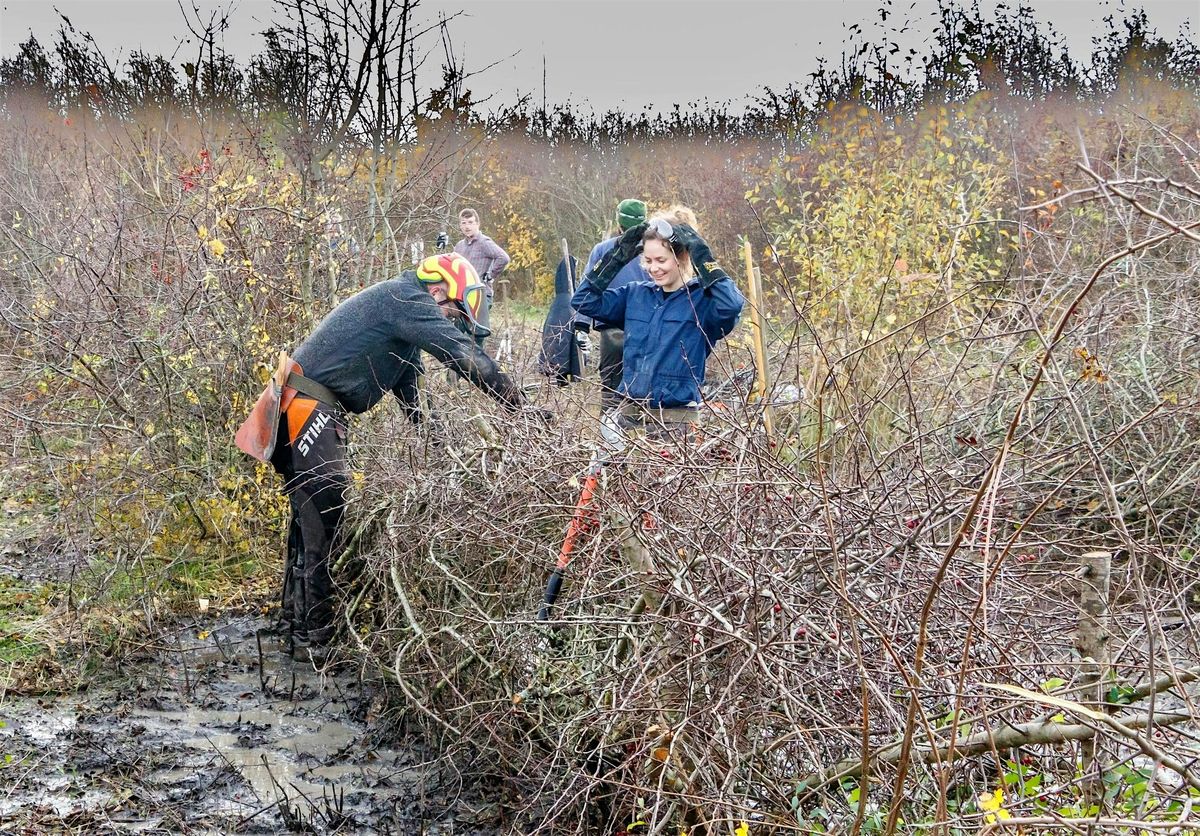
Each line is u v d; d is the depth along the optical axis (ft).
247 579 20.15
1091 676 8.87
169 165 26.11
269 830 12.44
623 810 11.44
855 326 22.34
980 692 9.17
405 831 12.47
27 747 14.20
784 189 38.04
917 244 25.34
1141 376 18.26
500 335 28.30
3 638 17.16
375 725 15.19
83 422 21.39
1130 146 29.58
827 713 9.92
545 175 61.57
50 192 34.91
